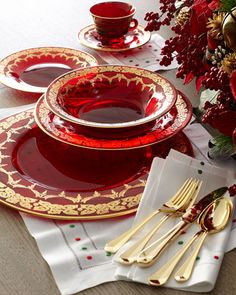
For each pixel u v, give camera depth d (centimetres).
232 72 75
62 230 74
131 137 88
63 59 123
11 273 69
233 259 71
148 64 123
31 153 90
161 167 83
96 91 100
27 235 74
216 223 74
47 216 76
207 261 68
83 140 87
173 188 80
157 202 78
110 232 74
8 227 76
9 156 89
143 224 74
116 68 102
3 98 109
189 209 76
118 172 85
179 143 92
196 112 98
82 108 98
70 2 160
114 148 85
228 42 78
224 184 82
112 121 94
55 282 67
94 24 135
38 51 124
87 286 66
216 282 67
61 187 82
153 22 103
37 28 143
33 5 157
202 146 91
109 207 77
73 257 69
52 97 92
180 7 102
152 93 97
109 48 128
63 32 140
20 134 94
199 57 90
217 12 85
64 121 92
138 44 130
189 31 91
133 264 67
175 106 97
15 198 79
